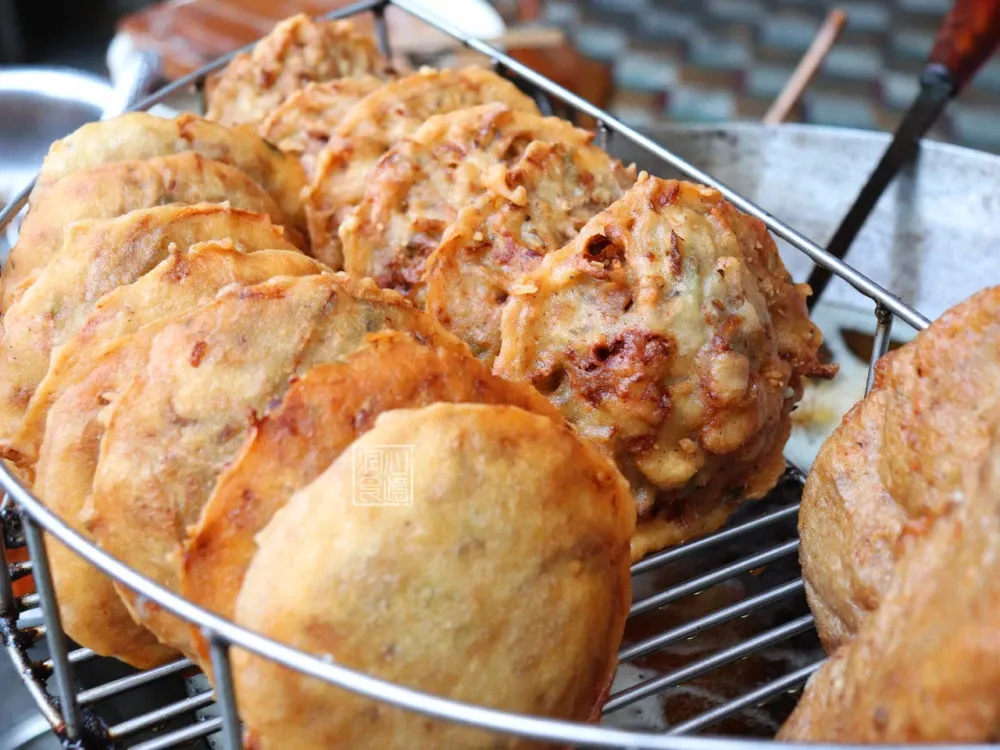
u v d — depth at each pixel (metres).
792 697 0.34
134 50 0.66
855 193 0.48
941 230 0.47
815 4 1.02
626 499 0.30
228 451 0.30
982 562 0.26
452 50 0.62
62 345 0.33
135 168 0.37
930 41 0.96
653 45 0.99
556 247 0.36
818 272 0.45
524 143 0.39
